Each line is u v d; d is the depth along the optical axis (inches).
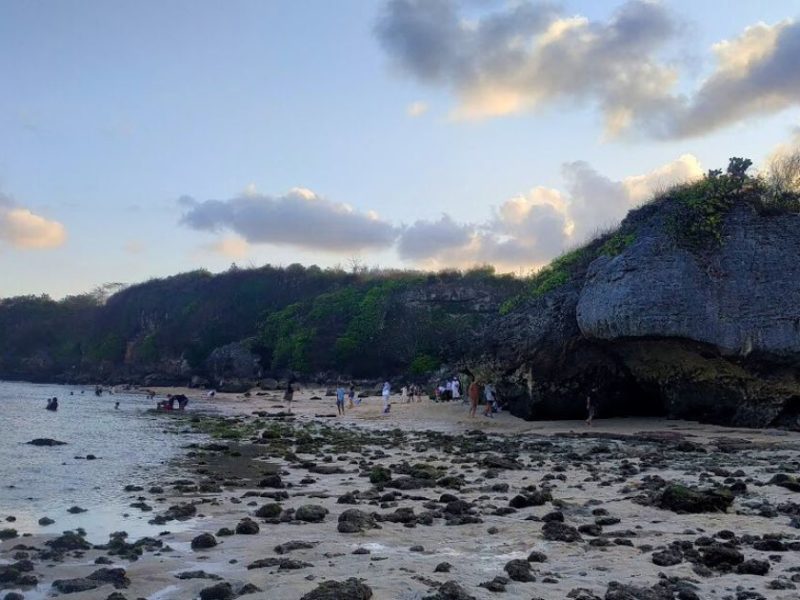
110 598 251.3
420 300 3137.3
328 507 455.5
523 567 286.0
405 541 351.3
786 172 1146.7
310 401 2124.8
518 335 1262.3
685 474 600.4
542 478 583.8
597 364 1206.3
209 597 254.1
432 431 1131.9
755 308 1021.2
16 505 451.8
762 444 846.5
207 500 479.5
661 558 301.4
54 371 4389.8
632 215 1277.1
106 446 848.3
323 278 3937.0
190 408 1857.8
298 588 260.4
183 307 4092.0
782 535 352.2
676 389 1151.0
